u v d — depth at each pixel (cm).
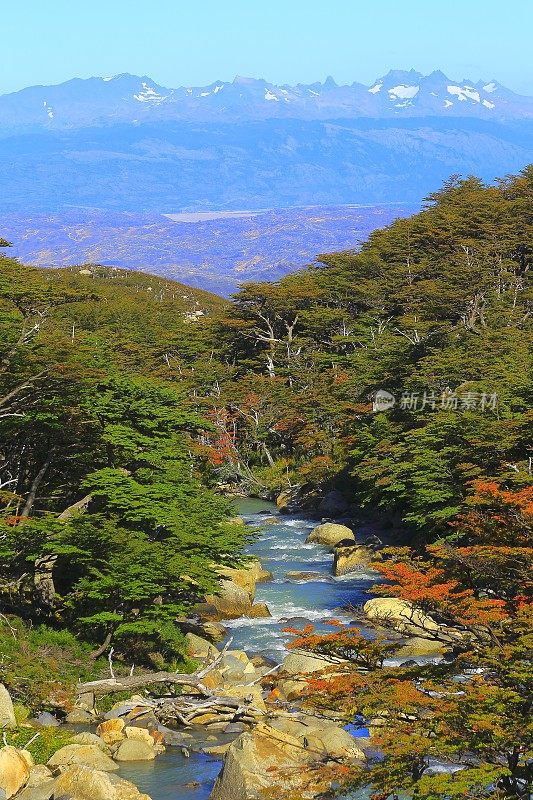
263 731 3312
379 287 12638
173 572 4297
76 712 3672
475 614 2545
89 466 5172
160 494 4672
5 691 3438
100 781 2848
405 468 6284
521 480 5019
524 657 2414
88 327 12825
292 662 4138
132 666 4012
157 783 3112
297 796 2547
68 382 4984
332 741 3244
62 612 4628
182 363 12281
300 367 11662
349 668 2677
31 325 6238
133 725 3584
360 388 9669
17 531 4284
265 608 5438
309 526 8262
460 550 2925
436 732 2331
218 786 2894
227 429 11175
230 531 4825
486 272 11738
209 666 3909
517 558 2883
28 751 3173
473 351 8556
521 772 2383
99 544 4331
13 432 5106
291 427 10606
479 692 2338
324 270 14050
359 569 6512
